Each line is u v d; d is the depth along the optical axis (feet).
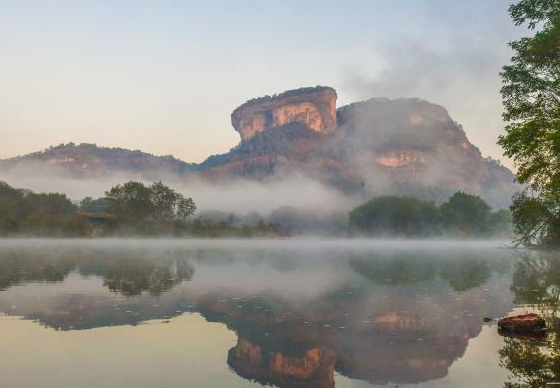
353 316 59.11
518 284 94.68
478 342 45.88
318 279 103.30
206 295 76.64
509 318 51.93
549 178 78.38
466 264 156.97
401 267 142.72
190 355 41.47
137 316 58.29
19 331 49.88
